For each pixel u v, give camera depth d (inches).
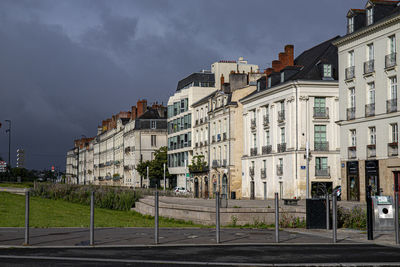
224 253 463.2
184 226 798.5
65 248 492.7
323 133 1916.8
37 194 1519.4
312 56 2116.1
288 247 508.1
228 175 2412.6
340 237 600.4
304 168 1879.9
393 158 1432.1
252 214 796.6
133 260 417.7
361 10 1626.5
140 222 876.6
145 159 3690.9
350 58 1657.2
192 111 2957.7
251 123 2281.0
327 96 1914.4
